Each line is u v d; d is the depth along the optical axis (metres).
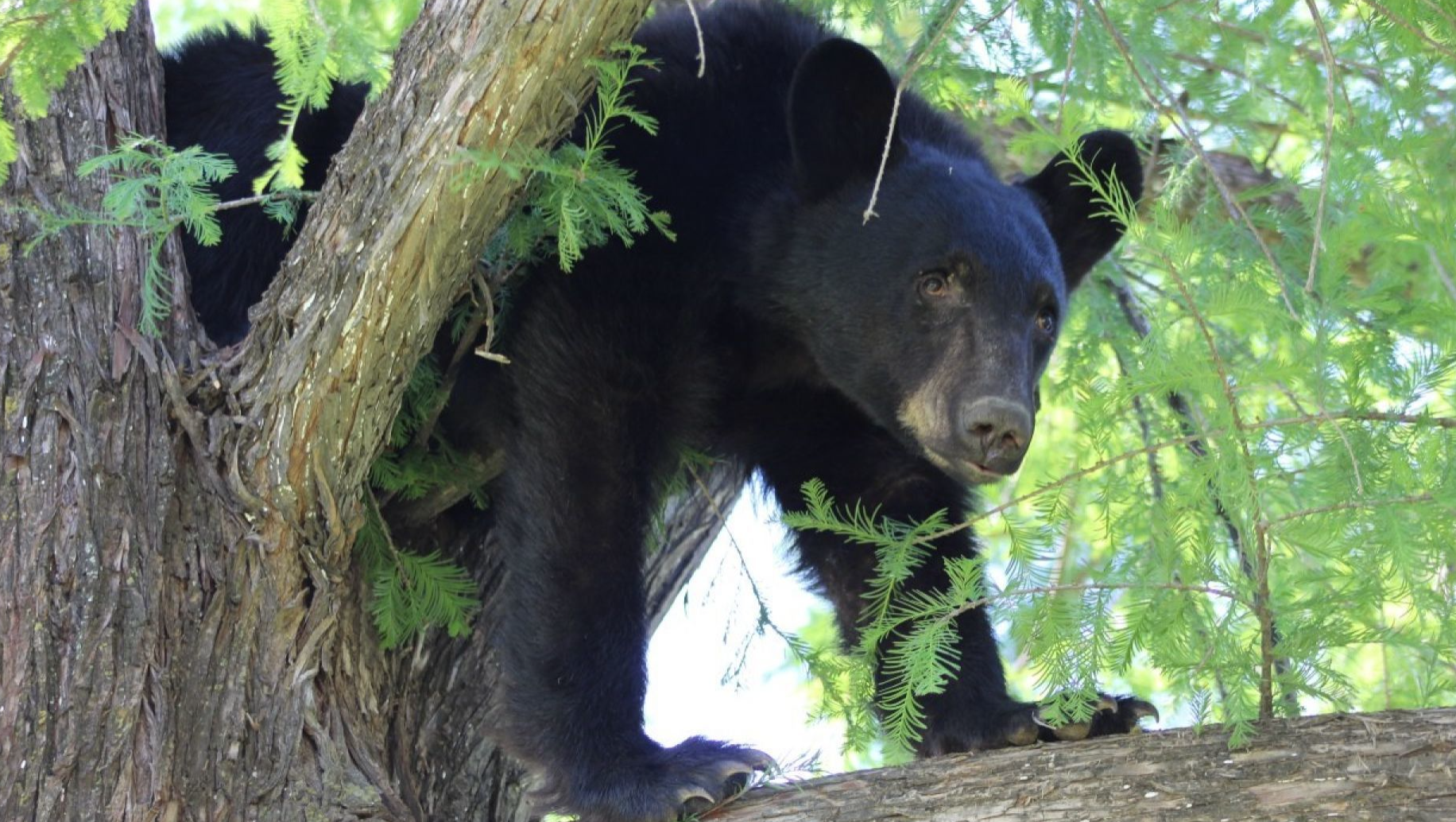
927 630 7.19
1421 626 6.57
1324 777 6.29
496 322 8.94
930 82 9.98
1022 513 11.12
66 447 6.82
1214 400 6.39
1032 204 9.12
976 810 6.63
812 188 9.25
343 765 7.22
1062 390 10.72
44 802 6.48
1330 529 6.15
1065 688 6.86
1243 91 9.95
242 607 7.08
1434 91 7.77
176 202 6.93
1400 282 7.51
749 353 9.89
